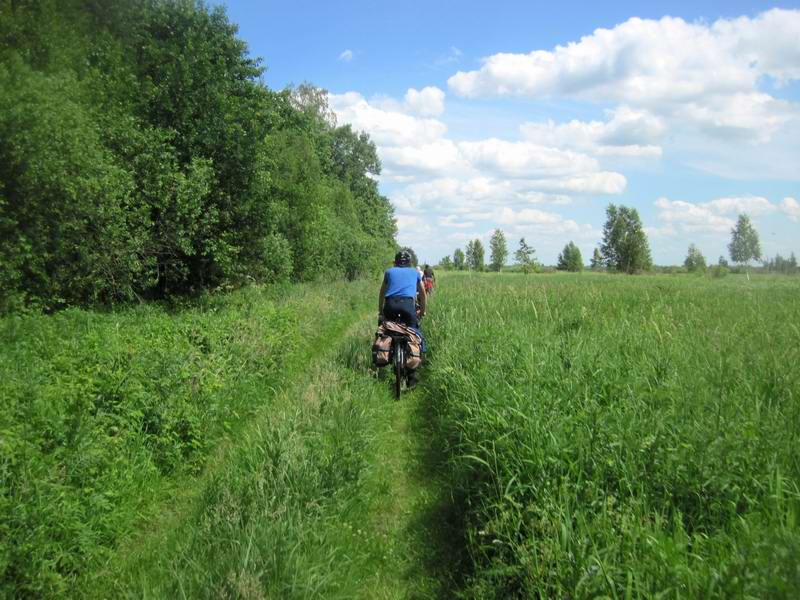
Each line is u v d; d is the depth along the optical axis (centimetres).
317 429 578
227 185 1731
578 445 391
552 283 2220
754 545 265
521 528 356
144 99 1552
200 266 1770
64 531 367
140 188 1435
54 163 1084
